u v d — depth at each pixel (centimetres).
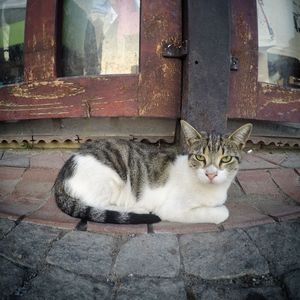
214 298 41
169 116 85
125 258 47
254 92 87
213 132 65
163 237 52
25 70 86
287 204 64
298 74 101
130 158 61
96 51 89
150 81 83
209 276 44
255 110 88
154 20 80
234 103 86
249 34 85
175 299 40
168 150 67
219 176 55
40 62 85
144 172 60
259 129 95
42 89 86
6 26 92
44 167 79
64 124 91
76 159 59
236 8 83
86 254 47
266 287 43
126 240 51
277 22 97
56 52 84
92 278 43
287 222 56
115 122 90
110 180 59
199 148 57
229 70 77
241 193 69
